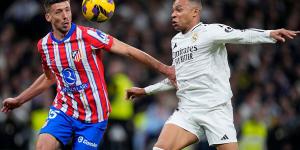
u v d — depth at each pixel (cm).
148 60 1819
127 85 3425
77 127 1780
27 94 1894
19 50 3969
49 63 1775
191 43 1852
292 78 4419
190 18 1856
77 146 1783
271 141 3569
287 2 5041
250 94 3681
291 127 3597
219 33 1802
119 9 4488
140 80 3828
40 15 4350
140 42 4188
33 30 4312
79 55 1748
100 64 1781
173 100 3606
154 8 4597
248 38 1761
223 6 4691
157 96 3628
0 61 3881
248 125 3531
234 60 4303
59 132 1767
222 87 1852
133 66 3859
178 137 1869
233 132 1855
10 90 3531
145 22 4469
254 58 4375
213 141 1852
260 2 4856
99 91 1772
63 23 1736
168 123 1898
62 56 1755
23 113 3312
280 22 4831
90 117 1775
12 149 3234
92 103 1769
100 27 4206
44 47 1773
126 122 3406
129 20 4403
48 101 3312
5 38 4116
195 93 1858
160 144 1862
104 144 3331
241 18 4666
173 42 1906
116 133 3362
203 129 1888
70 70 1758
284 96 4116
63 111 1780
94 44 1752
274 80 4231
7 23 4372
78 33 1752
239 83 4069
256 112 3566
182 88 1880
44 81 1888
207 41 1822
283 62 4478
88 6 1789
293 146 3594
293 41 4641
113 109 3375
